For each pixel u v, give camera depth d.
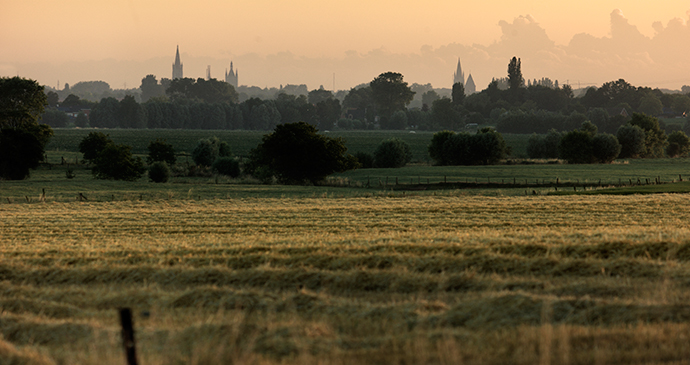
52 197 113.25
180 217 78.56
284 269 35.94
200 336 21.22
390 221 71.25
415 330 21.55
